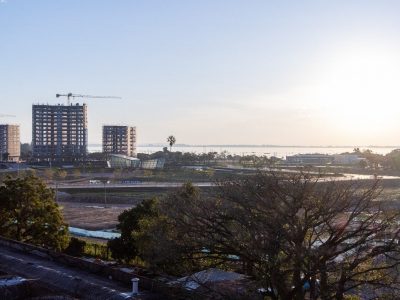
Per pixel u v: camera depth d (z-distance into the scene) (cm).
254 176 3659
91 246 7612
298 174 4238
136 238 5044
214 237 3469
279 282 3061
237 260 3466
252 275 3406
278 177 3503
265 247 3044
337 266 3053
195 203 3550
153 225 4081
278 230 3050
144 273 4244
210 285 3450
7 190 6744
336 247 3219
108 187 18462
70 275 4116
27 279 3806
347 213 3772
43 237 6738
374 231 3159
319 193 3425
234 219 3303
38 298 3538
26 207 6738
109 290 3656
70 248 7144
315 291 3350
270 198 3209
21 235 6788
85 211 14600
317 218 3189
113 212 14388
